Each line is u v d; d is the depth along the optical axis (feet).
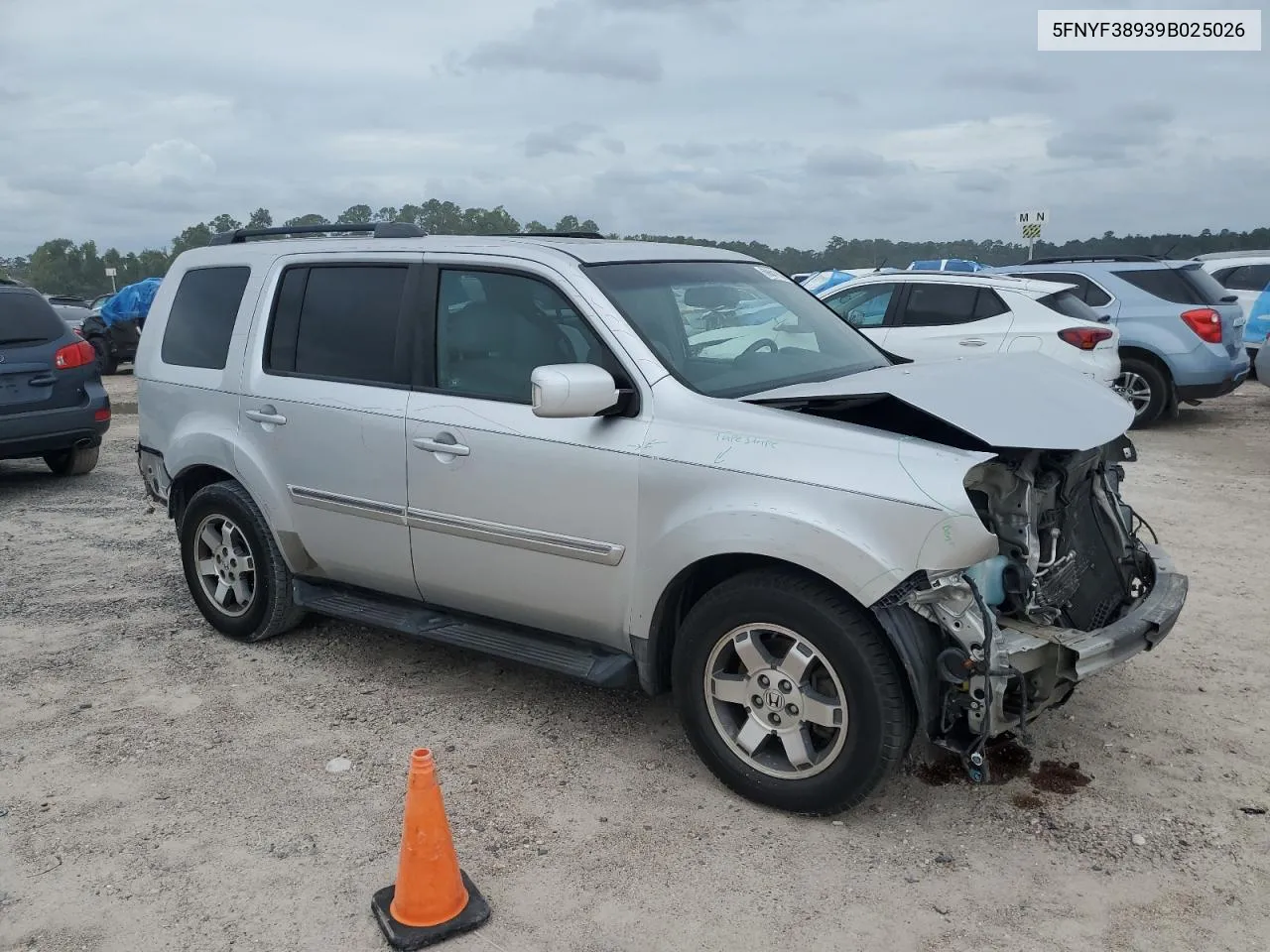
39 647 17.66
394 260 15.24
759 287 15.46
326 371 15.78
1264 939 9.79
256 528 16.79
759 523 11.35
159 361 18.40
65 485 31.58
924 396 11.71
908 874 10.91
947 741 11.09
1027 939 9.84
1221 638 17.25
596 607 13.14
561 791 12.68
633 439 12.48
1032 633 11.41
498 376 13.91
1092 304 38.50
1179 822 11.80
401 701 15.35
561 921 10.19
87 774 13.20
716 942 9.86
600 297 13.19
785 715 11.80
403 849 10.00
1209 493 27.84
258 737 14.23
